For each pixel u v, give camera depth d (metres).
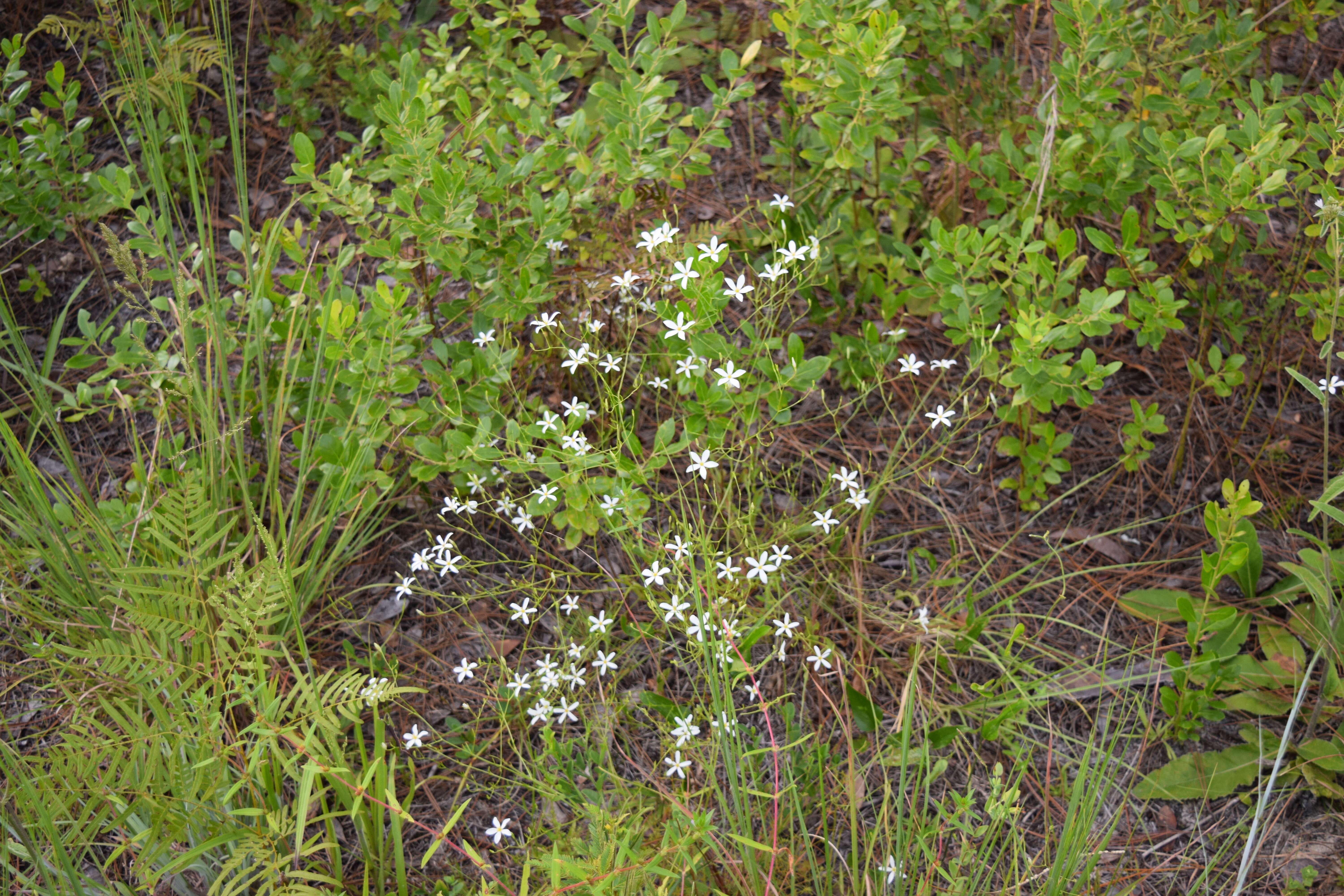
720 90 2.79
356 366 2.42
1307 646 2.57
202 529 1.87
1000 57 3.72
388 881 2.23
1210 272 3.10
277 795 2.01
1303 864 2.21
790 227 2.96
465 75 2.96
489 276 2.70
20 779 1.73
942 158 3.53
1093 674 2.56
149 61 3.48
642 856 1.76
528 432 2.41
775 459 2.97
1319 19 3.78
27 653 2.38
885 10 2.92
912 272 3.20
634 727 2.46
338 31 4.04
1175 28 2.89
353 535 2.72
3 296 3.18
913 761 2.38
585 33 2.80
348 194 2.55
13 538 2.56
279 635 2.46
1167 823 2.32
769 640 2.59
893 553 2.84
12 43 3.08
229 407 2.57
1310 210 3.20
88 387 2.67
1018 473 2.99
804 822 2.00
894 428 3.07
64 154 3.15
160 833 1.74
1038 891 2.03
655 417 3.02
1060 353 2.87
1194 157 2.53
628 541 2.50
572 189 2.80
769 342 2.42
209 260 2.61
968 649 2.51
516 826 2.32
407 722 2.50
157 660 1.80
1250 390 3.11
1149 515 2.90
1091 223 3.43
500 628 2.69
